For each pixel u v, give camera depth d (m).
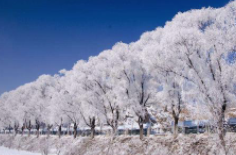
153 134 30.86
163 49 20.33
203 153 20.14
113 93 29.70
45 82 56.41
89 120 36.53
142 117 27.48
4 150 48.94
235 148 18.66
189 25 20.25
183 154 21.56
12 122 67.94
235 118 22.66
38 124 56.00
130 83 28.25
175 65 21.05
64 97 39.97
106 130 39.72
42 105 53.38
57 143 41.88
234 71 17.36
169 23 22.72
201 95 18.77
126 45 29.25
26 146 49.66
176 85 24.41
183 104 24.02
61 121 44.31
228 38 17.53
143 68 28.03
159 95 26.08
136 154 25.77
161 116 31.61
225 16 18.17
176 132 24.58
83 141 34.72
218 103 18.22
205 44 18.16
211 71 18.78
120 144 28.64
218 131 18.58
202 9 19.89
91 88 32.59
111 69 29.05
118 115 30.55
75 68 32.94
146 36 29.14
